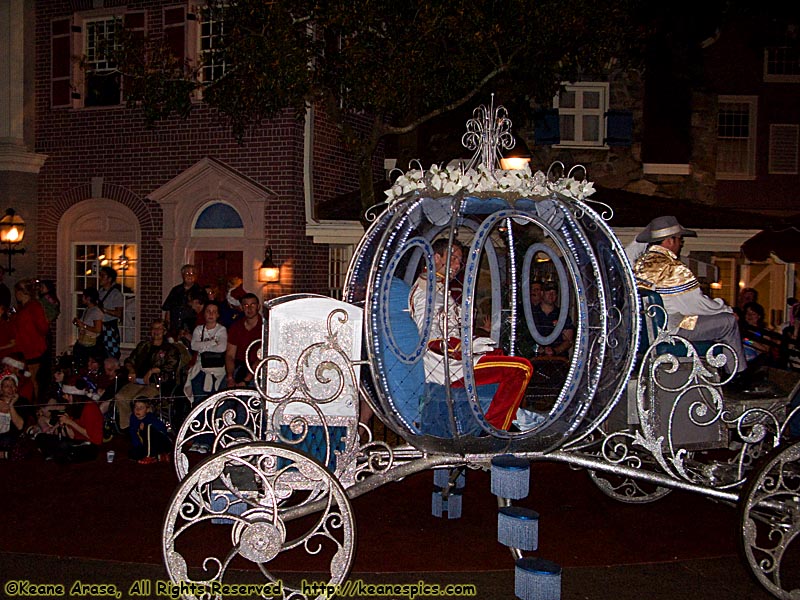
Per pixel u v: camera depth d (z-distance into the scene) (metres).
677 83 17.28
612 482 8.48
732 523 7.26
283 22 11.24
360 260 6.27
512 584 5.80
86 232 16.67
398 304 5.67
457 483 7.29
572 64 12.55
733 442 6.95
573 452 6.08
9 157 16.31
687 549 6.57
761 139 21.23
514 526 5.13
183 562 4.97
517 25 11.70
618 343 5.95
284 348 5.68
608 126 17.22
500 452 5.77
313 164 15.52
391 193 5.89
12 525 6.93
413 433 5.64
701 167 17.53
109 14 16.31
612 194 16.45
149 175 16.09
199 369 10.11
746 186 21.30
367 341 5.48
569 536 6.83
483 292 10.57
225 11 12.40
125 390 10.36
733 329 6.39
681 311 6.32
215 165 15.25
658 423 6.14
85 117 16.50
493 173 5.86
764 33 20.66
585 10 11.87
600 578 5.95
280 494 5.48
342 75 11.66
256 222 15.21
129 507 7.49
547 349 8.29
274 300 5.96
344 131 12.12
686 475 6.02
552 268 10.17
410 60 11.34
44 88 16.80
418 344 5.63
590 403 5.76
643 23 16.39
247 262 15.30
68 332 16.80
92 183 16.47
